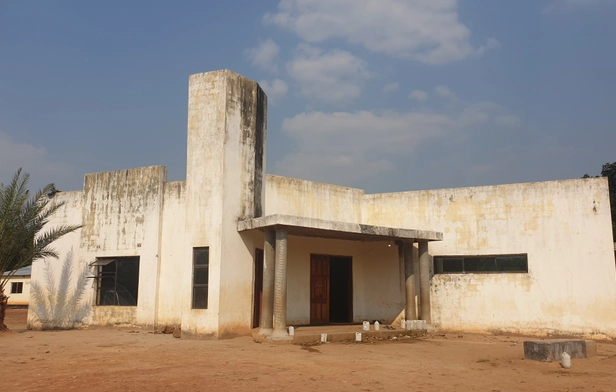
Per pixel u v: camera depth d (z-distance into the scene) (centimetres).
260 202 1594
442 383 869
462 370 998
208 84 1534
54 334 1554
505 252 1780
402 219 1934
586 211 1694
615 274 1631
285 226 1383
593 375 951
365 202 2005
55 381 831
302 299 1794
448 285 1836
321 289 1861
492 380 901
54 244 1858
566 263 1697
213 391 776
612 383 881
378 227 1580
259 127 1623
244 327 1478
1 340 1375
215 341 1347
